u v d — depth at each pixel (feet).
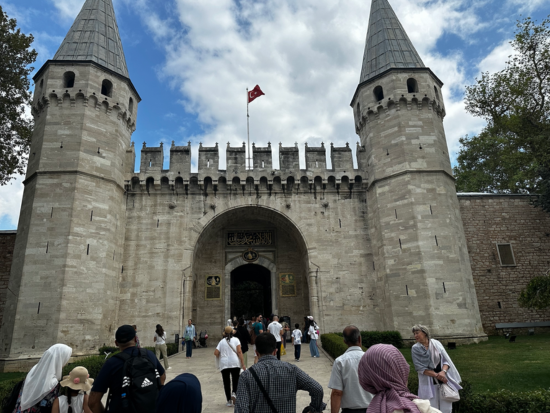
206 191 90.38
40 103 81.61
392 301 77.56
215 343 94.07
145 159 89.86
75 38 87.76
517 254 91.50
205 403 35.27
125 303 80.94
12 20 75.41
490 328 86.33
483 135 143.43
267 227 104.63
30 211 73.67
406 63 92.27
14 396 18.10
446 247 77.10
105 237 77.05
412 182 81.30
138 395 15.58
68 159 76.64
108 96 86.53
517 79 89.56
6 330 68.44
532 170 97.60
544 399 25.80
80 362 45.96
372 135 90.12
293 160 93.30
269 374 15.42
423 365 22.84
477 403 26.61
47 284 68.90
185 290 83.25
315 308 84.69
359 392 17.16
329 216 90.74
